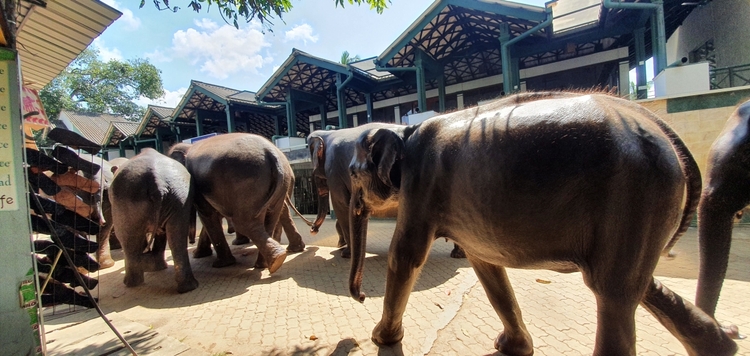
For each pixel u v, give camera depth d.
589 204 1.25
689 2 9.46
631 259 1.23
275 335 2.86
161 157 4.32
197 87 15.71
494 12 8.38
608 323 1.27
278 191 4.77
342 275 4.55
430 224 1.89
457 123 1.78
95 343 2.60
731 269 3.84
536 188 1.32
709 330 1.52
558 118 1.34
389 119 16.11
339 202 5.50
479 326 2.78
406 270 2.04
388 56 10.08
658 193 1.20
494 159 1.43
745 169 2.19
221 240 5.18
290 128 14.26
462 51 11.26
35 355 1.80
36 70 5.45
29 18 3.79
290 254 5.96
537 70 11.88
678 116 5.96
